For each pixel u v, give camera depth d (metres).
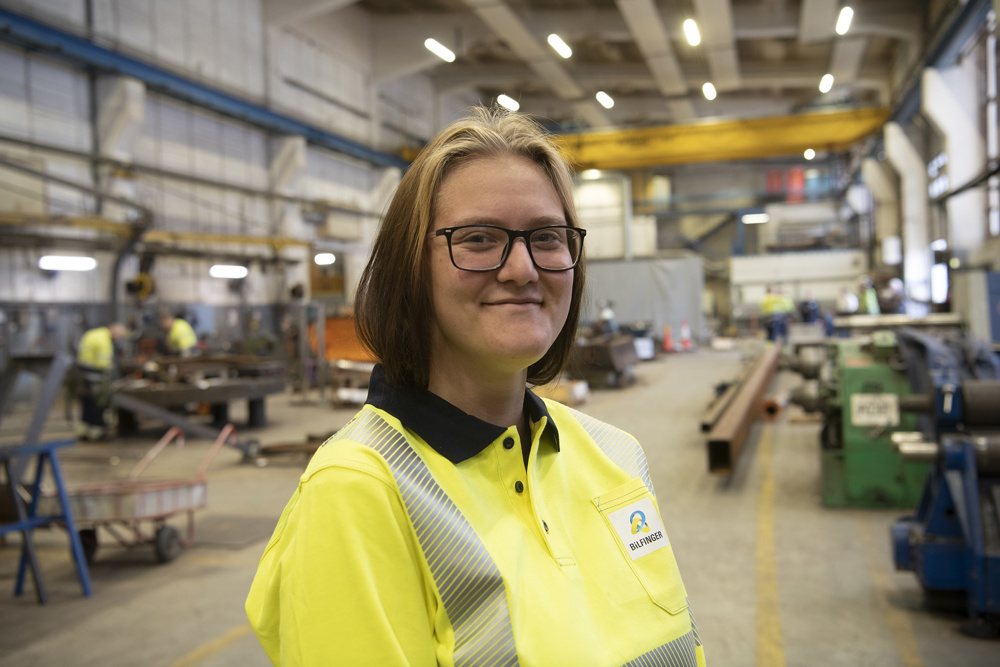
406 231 0.78
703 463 6.94
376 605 0.62
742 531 4.82
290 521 0.71
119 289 14.58
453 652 0.66
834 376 5.50
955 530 3.39
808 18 17.52
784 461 6.82
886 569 4.05
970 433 3.49
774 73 22.75
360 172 22.70
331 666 0.61
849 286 25.11
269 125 18.05
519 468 0.80
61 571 4.48
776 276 25.72
